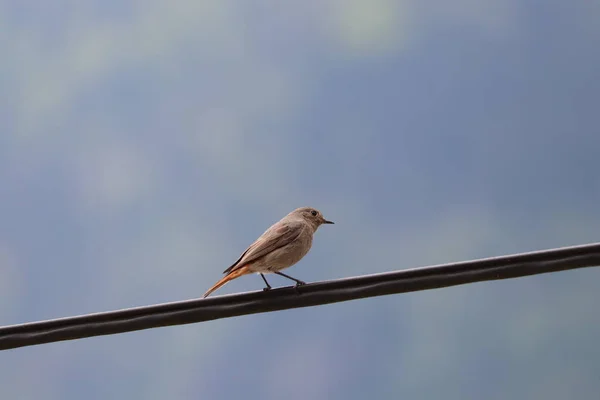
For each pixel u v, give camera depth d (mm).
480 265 7348
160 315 7547
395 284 7484
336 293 7586
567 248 7258
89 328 7488
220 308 7602
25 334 7484
